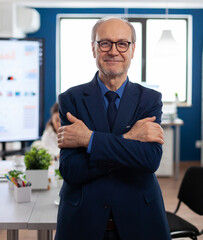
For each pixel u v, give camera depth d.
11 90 3.43
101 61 1.46
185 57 6.25
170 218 2.44
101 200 1.38
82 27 6.18
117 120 1.49
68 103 1.52
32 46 3.42
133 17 6.12
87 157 1.42
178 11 6.06
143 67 6.23
